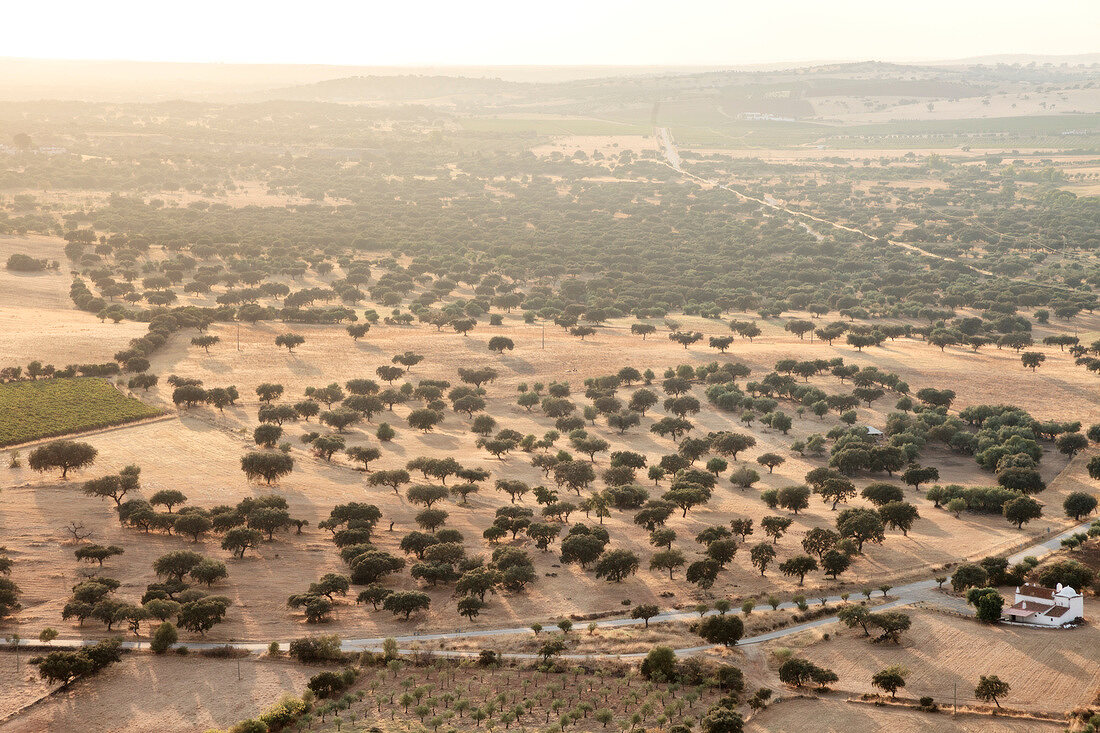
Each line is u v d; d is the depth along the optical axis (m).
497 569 165.88
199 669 130.50
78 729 115.12
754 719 117.44
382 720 117.62
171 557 160.38
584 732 114.81
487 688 127.00
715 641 138.12
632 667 132.25
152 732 114.75
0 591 145.50
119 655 131.75
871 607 152.75
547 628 147.62
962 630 141.88
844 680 127.69
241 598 155.38
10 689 123.50
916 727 114.56
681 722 117.06
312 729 115.56
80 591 146.38
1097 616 147.62
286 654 135.75
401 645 140.62
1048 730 113.19
